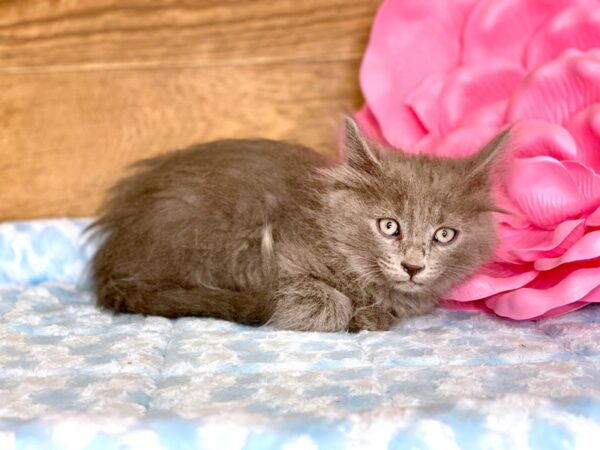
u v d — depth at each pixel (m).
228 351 0.27
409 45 0.41
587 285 0.30
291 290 0.32
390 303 0.33
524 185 0.33
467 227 0.32
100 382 0.24
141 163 0.39
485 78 0.39
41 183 0.44
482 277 0.33
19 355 0.27
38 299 0.36
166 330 0.30
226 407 0.21
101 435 0.19
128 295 0.33
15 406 0.22
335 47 0.45
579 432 0.20
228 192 0.34
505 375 0.24
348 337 0.30
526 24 0.39
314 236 0.33
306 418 0.20
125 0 0.43
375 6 0.45
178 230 0.34
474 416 0.20
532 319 0.32
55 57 0.43
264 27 0.44
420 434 0.19
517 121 0.34
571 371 0.24
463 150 0.37
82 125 0.44
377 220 0.32
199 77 0.44
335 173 0.33
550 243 0.32
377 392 0.23
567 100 0.35
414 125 0.40
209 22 0.44
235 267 0.34
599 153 0.33
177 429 0.19
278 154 0.36
